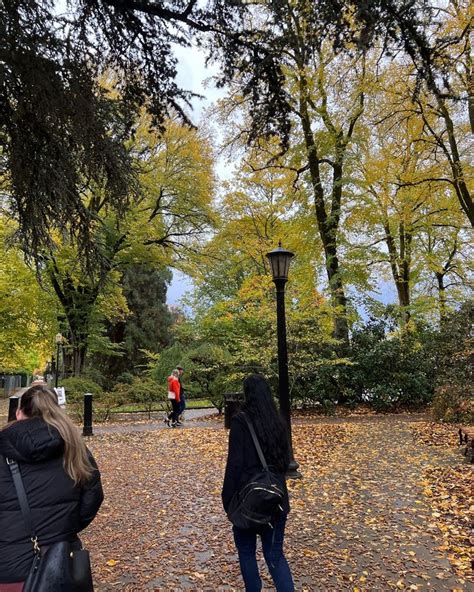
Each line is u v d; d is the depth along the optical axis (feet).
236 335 57.26
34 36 14.15
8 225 29.35
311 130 57.00
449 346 46.88
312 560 14.53
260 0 14.65
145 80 17.06
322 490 22.29
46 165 15.75
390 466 26.37
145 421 53.98
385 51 14.89
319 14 13.57
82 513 7.72
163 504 20.63
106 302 85.20
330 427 41.55
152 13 15.19
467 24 32.91
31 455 7.31
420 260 68.23
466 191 50.85
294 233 58.29
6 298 71.77
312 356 48.73
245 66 16.46
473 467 24.73
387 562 14.29
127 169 17.78
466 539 15.70
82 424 51.31
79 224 18.19
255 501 9.92
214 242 82.38
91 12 15.21
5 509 7.15
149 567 14.25
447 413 40.68
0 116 15.23
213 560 14.69
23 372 158.40
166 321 132.16
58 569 6.85
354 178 55.52
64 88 15.02
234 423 10.79
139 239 78.18
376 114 51.11
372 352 53.57
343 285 55.72
